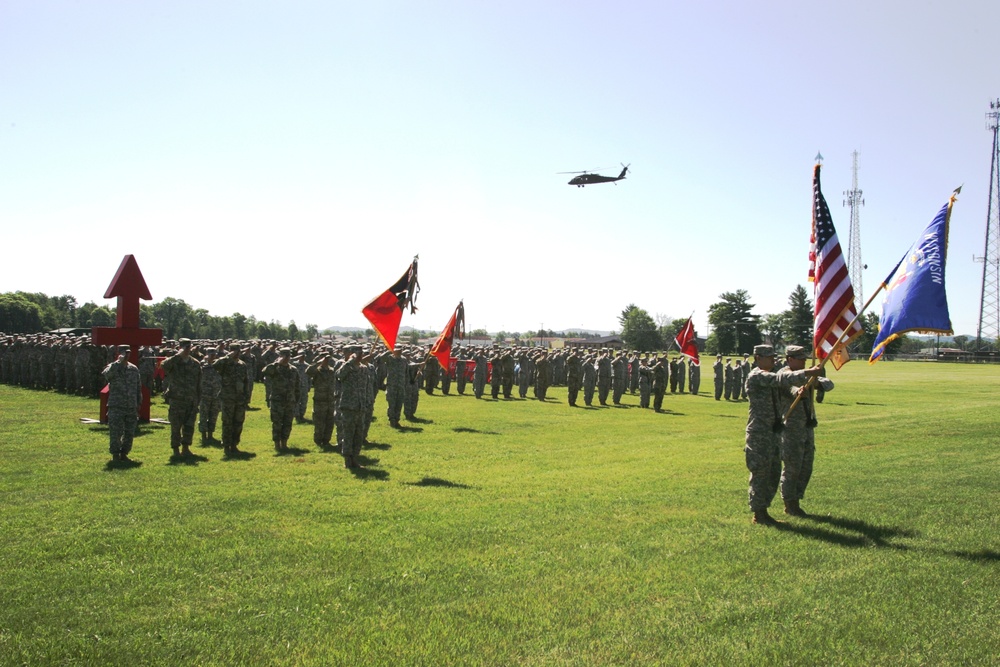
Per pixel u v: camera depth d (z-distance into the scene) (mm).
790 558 7805
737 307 95875
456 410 26969
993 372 65875
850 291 10938
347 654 5480
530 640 5750
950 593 6691
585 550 8164
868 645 5621
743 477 12945
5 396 27688
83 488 11578
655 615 6242
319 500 10812
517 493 11445
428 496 11156
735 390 36125
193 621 6113
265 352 30266
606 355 33281
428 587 6949
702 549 8172
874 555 7891
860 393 39594
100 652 5500
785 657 5406
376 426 21406
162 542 8406
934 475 12430
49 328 96500
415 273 16828
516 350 39781
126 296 18969
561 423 23250
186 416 15180
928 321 8961
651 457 15781
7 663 5297
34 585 6926
